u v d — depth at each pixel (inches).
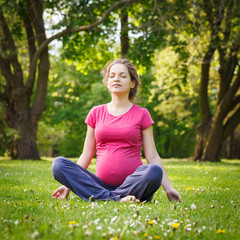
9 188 240.2
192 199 198.5
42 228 109.0
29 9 716.0
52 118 1433.3
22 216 134.0
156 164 177.9
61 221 126.0
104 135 191.9
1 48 725.3
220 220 131.3
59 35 680.4
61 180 188.5
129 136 189.9
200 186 279.4
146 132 197.5
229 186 280.7
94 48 835.4
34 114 752.3
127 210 144.3
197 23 703.7
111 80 199.3
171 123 1325.0
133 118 194.1
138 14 691.4
